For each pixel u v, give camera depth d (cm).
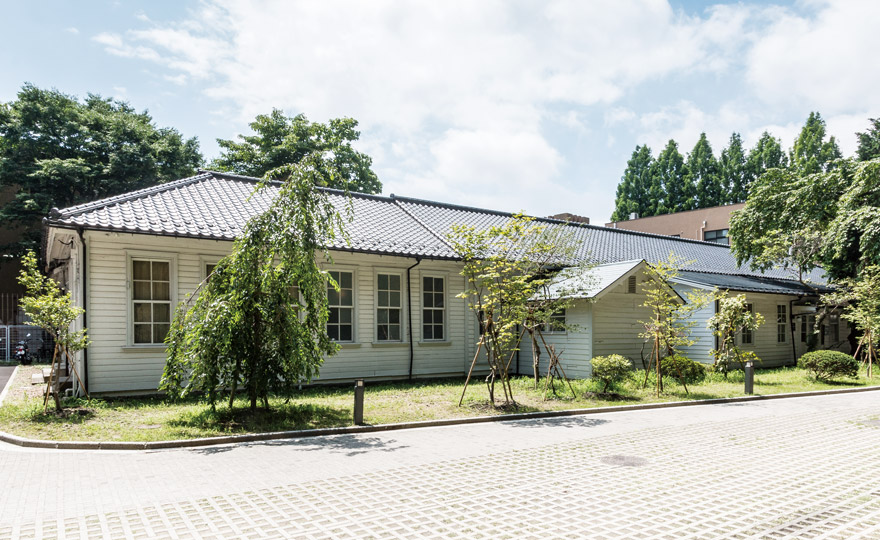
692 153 6012
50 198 2642
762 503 565
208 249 1350
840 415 1128
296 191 996
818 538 473
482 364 1795
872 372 1988
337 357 1517
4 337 2506
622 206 6075
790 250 2381
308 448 812
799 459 753
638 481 642
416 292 1681
